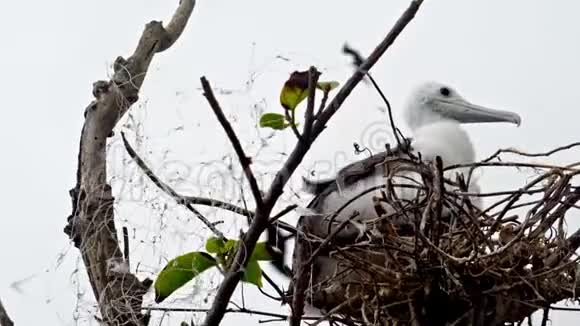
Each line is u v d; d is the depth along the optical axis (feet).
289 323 23.73
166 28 30.42
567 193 27.30
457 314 27.68
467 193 27.37
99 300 25.72
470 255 26.94
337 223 32.48
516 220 28.07
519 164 28.25
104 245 26.91
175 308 25.32
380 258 28.89
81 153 28.27
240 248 22.31
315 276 30.45
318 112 21.31
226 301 22.27
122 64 29.32
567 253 27.58
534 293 27.81
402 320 28.17
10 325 22.99
